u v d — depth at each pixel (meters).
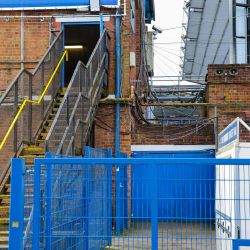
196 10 16.27
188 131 12.58
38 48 11.36
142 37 15.29
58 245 4.35
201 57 21.00
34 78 8.19
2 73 11.30
